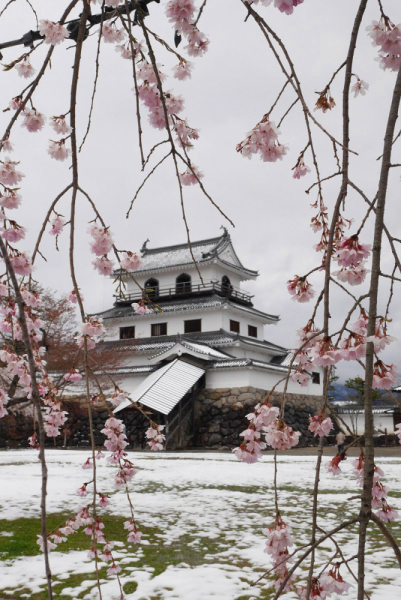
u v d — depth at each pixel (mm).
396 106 1274
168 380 26047
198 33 1804
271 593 3916
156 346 31422
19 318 1110
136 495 8883
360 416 31469
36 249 1409
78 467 13352
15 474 11539
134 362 32531
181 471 13344
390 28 1521
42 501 1152
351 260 1468
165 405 24141
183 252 36781
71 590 3984
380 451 24109
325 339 1336
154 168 1541
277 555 1629
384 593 3906
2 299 1869
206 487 10180
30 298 1950
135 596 3865
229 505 8008
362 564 1157
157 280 35438
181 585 4113
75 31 1911
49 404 2188
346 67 1364
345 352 1329
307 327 1595
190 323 33094
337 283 1293
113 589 4020
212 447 26391
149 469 13898
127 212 1599
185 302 33656
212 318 32531
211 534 5969
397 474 12414
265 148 1678
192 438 26875
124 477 2439
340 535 5910
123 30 1997
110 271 1861
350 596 3830
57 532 2189
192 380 26562
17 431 25828
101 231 1742
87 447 25609
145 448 25250
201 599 3799
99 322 1805
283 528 1608
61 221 1807
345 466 14000
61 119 1831
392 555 5008
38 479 10555
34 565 4609
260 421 1527
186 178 2170
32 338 2070
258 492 9516
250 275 37375
